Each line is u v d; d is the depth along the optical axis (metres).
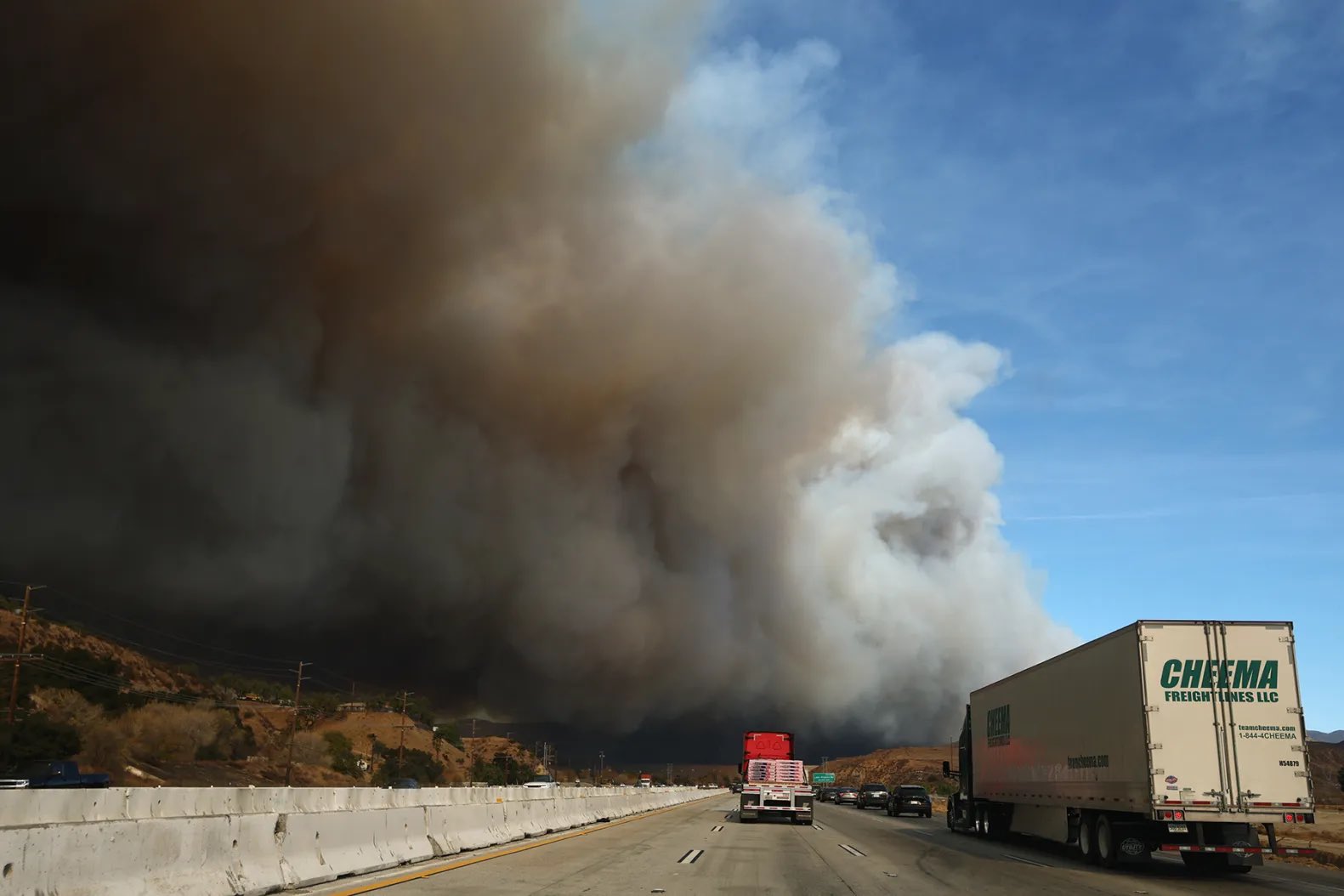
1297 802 19.56
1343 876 23.41
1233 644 20.23
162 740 82.06
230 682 126.69
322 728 135.88
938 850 26.41
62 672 80.44
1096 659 22.52
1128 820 21.98
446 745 157.12
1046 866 22.20
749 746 48.97
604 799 39.00
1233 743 19.84
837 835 32.38
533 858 19.33
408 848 17.55
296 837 13.49
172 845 10.59
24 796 9.24
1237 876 21.72
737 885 15.63
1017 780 28.72
